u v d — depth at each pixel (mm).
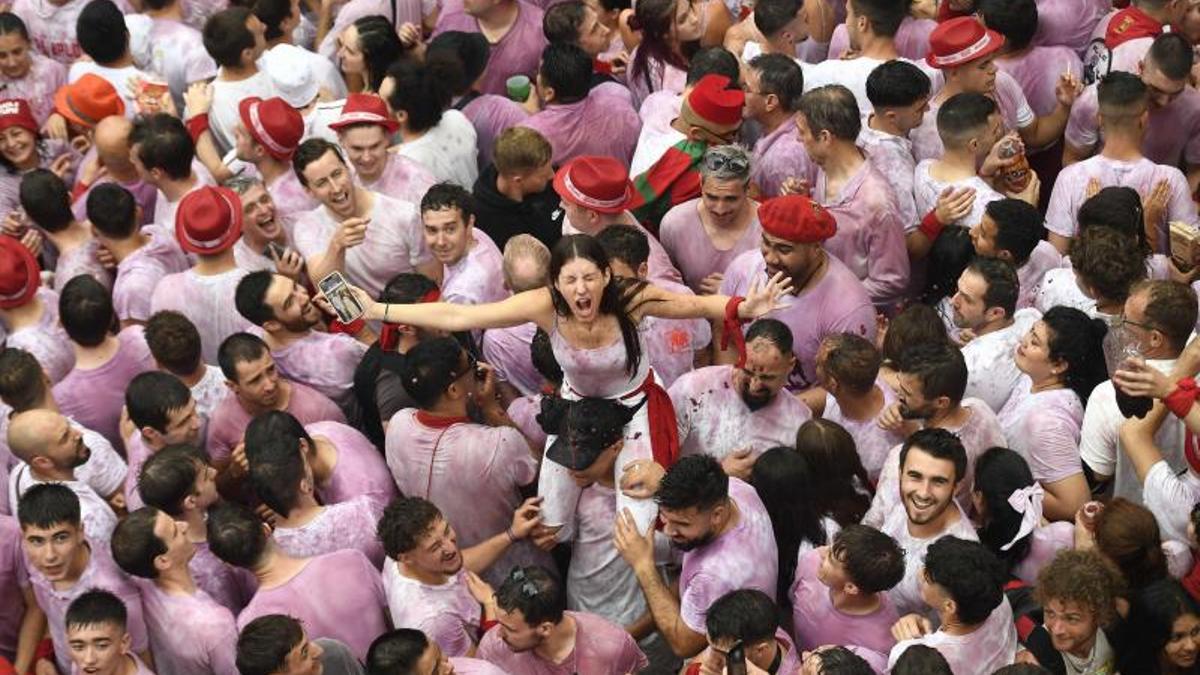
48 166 16875
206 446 12977
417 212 14352
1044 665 10344
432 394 11766
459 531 12102
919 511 10578
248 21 16219
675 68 16609
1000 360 12375
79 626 10594
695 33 16516
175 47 17844
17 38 17484
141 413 12250
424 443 11836
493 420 12633
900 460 10750
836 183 13625
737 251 13820
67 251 14977
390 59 16422
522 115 16109
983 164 14070
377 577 11367
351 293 11781
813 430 11352
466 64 16047
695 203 13992
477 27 17328
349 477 12133
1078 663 10234
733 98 14453
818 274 12570
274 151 14875
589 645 10727
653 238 13766
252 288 13016
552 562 12359
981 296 12359
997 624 10117
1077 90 15414
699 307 11258
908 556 10961
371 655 9859
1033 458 11844
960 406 11641
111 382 13578
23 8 18500
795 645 11047
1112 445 11609
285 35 17641
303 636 10039
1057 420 11758
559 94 15516
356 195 14266
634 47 17781
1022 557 11211
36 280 14094
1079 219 13656
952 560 9852
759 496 11188
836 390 11891
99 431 13648
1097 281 12328
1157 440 11414
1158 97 14953
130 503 12516
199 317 13930
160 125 14797
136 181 15797
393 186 14703
